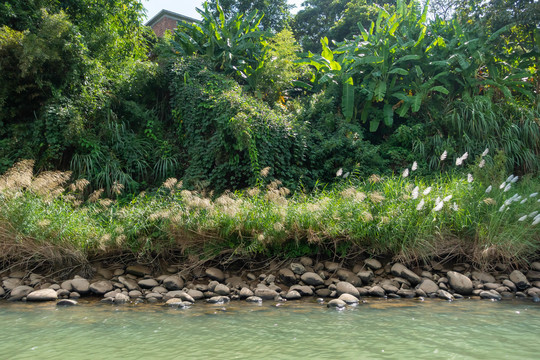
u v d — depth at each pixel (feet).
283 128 31.07
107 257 19.81
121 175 29.84
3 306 14.88
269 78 40.24
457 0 45.91
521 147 32.96
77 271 18.97
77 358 8.93
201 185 28.53
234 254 19.31
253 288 17.30
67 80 31.22
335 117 36.94
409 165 32.83
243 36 41.55
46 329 11.51
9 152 28.96
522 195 21.80
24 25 32.48
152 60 46.52
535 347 9.38
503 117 34.06
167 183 22.89
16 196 19.15
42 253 18.78
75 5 38.55
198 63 37.45
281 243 19.54
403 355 8.88
